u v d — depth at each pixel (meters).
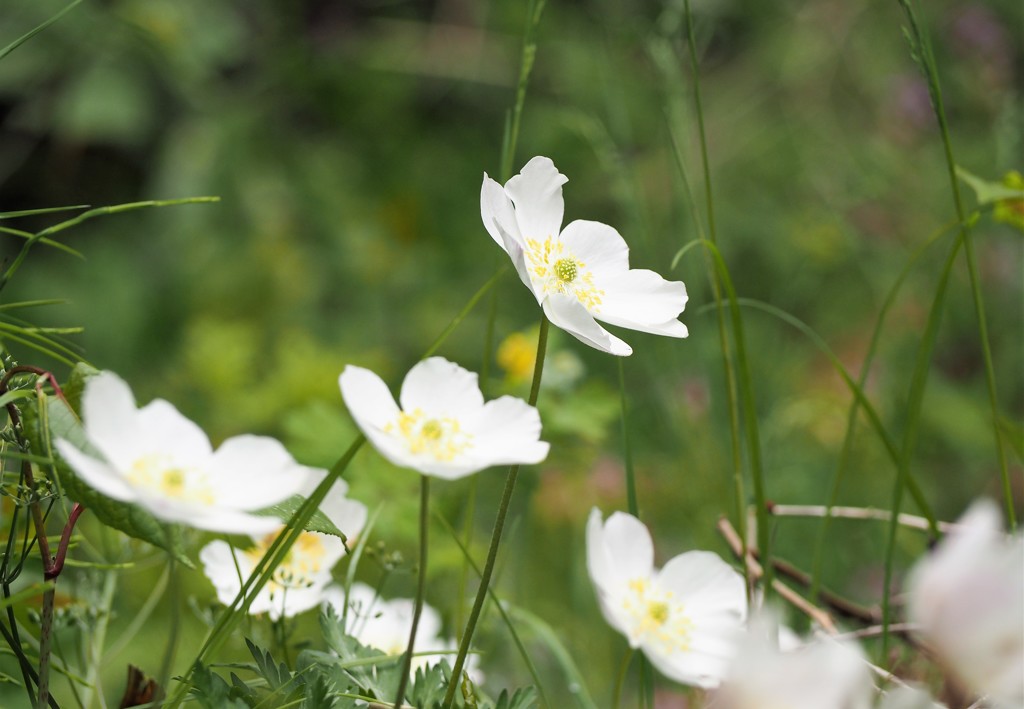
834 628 0.72
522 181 0.63
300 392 1.36
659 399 1.29
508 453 0.58
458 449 0.58
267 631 0.69
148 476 0.56
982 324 0.73
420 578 0.58
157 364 1.95
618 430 1.42
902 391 1.54
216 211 2.18
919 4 0.73
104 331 1.98
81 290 2.02
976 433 1.71
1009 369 1.86
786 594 0.73
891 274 1.98
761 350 1.83
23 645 0.69
